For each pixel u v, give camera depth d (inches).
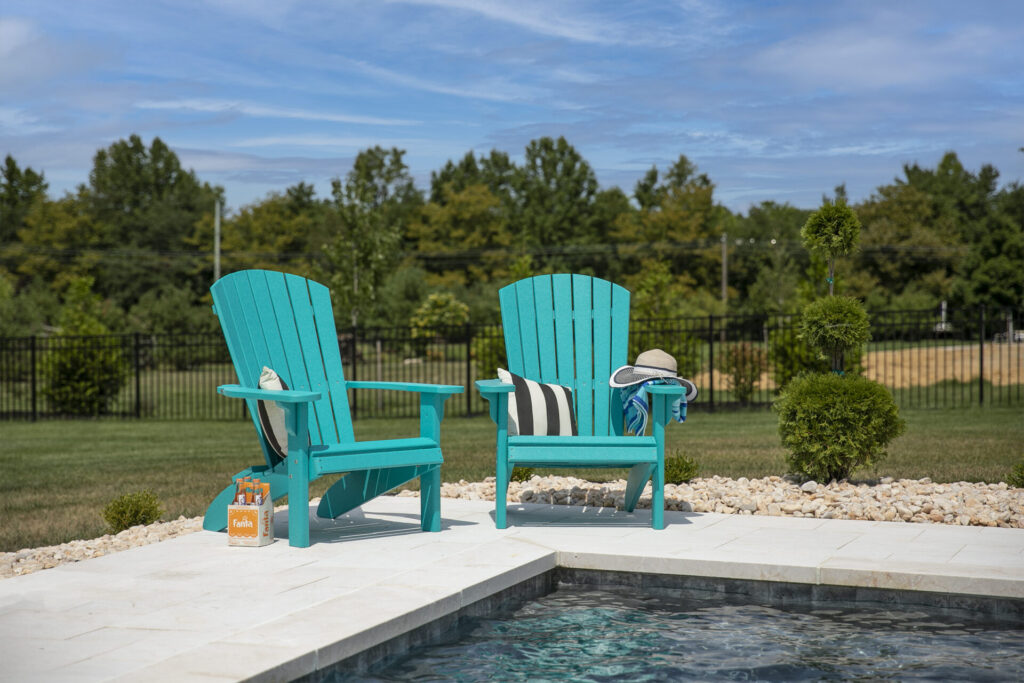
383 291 1680.6
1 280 1432.1
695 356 611.8
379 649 126.3
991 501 219.1
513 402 209.5
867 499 227.0
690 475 263.4
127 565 165.2
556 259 2482.8
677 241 2405.3
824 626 143.4
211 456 379.2
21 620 129.3
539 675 121.7
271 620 127.9
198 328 1561.3
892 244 2076.8
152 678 103.2
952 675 120.3
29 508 256.7
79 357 629.3
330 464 178.4
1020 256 1508.4
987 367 799.7
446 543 183.8
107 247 2559.1
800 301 571.5
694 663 126.0
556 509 229.3
